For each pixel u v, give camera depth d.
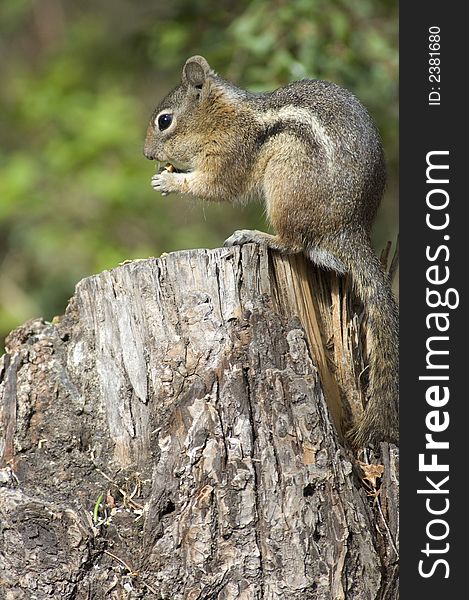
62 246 21.45
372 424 10.20
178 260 9.67
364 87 17.92
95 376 9.80
